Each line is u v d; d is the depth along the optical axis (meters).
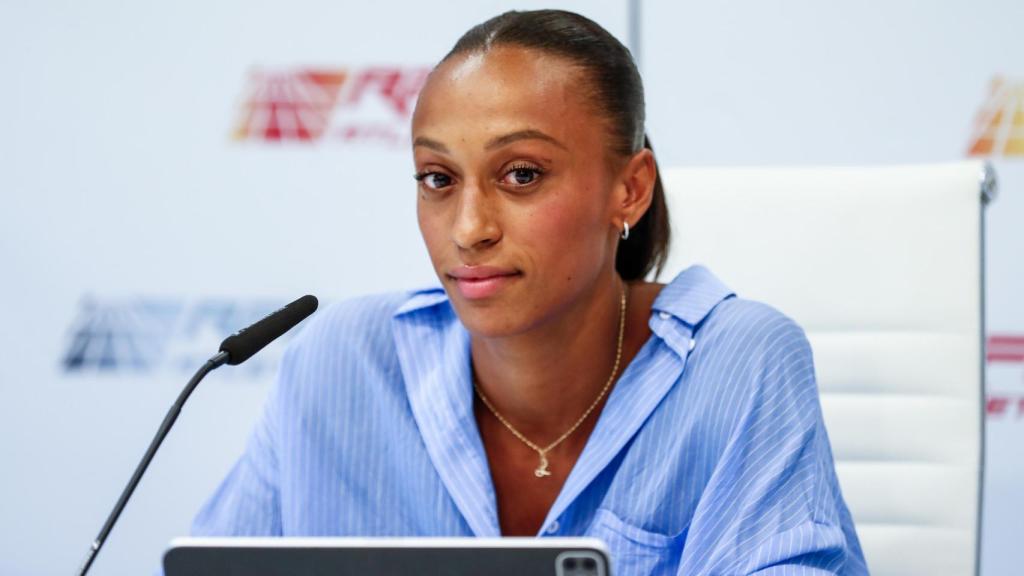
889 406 7.07
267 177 12.65
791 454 5.39
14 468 12.80
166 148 12.62
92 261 12.67
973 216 7.05
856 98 12.32
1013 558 12.02
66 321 12.71
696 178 7.33
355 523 5.80
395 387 5.88
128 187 12.64
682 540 5.50
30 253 12.66
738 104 12.48
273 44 12.55
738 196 7.27
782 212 7.23
